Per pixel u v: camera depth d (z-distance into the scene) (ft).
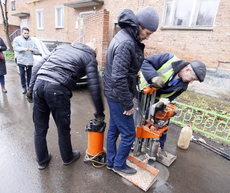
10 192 5.91
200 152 9.02
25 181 6.39
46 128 6.61
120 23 5.12
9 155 7.66
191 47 18.86
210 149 9.19
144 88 6.37
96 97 5.95
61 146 6.76
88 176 6.82
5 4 35.17
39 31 45.83
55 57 5.76
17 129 9.80
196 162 8.21
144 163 7.09
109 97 5.78
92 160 7.23
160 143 8.00
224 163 8.28
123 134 6.13
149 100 6.84
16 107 12.76
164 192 6.38
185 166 7.88
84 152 8.24
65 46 6.04
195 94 18.45
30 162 7.34
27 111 12.23
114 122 6.43
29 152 7.95
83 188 6.28
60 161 7.52
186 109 14.69
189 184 6.85
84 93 17.08
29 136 9.20
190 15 18.61
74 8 34.22
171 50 20.45
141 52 5.49
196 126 11.82
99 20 22.74
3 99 14.11
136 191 6.30
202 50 18.16
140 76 6.72
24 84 15.58
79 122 11.21
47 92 5.57
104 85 5.99
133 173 6.84
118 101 5.64
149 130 6.64
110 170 7.20
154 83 6.08
